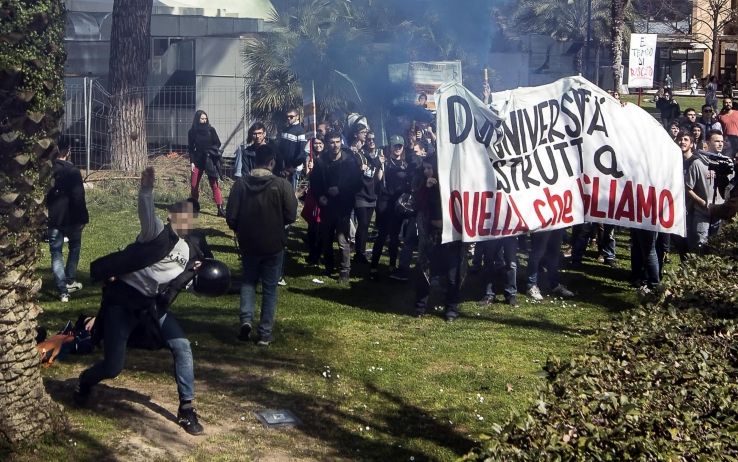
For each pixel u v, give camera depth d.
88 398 6.52
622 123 9.96
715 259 10.32
